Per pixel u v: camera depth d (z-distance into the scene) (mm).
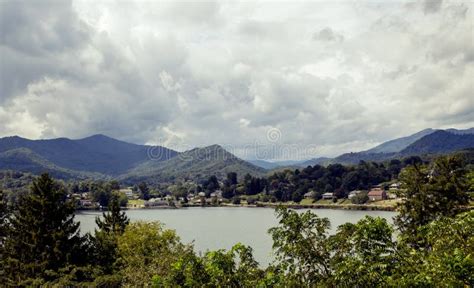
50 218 38094
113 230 50219
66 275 34219
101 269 37250
